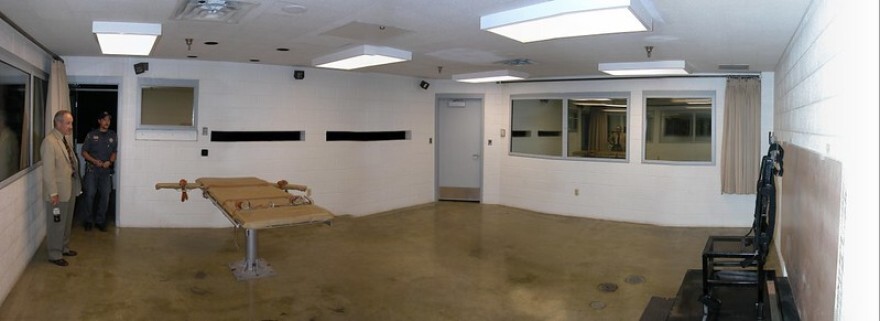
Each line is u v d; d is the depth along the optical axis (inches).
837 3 96.1
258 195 185.8
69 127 196.4
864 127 74.3
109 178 248.1
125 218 255.4
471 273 199.0
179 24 165.6
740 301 157.6
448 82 347.6
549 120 327.3
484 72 287.6
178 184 212.1
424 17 151.6
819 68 114.6
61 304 158.2
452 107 353.7
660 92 291.0
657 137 295.1
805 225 130.3
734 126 273.9
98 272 188.4
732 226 282.8
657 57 220.1
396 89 324.2
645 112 295.9
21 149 181.8
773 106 262.8
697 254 228.7
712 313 148.2
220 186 203.5
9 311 152.1
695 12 139.3
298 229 268.5
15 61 172.2
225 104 263.6
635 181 299.4
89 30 175.5
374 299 169.9
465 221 296.0
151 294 168.9
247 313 155.9
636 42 185.9
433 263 211.5
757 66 242.2
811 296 118.2
